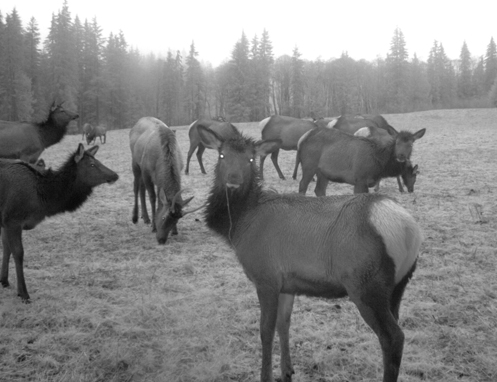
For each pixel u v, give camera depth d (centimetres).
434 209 1022
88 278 664
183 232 927
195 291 611
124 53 7006
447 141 2539
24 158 1217
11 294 608
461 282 617
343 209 383
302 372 430
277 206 416
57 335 493
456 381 404
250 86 7006
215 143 456
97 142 3584
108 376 425
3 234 634
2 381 411
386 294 355
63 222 998
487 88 9138
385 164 944
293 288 398
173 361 442
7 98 5153
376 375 418
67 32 5966
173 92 7844
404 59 7512
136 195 1002
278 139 457
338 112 8162
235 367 438
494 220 913
